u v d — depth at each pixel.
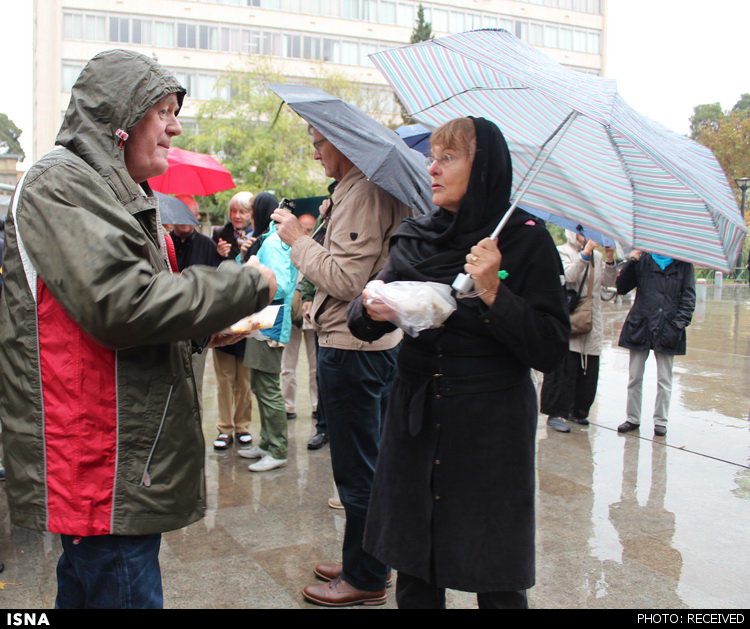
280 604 2.87
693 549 3.47
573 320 5.66
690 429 5.82
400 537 2.12
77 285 1.48
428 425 2.08
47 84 43.88
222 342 2.24
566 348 2.08
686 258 2.12
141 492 1.68
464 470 2.04
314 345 5.86
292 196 29.19
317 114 2.82
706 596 2.98
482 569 2.00
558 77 1.97
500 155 2.09
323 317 2.82
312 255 2.75
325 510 3.95
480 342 2.04
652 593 3.00
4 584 3.00
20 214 1.57
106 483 1.65
